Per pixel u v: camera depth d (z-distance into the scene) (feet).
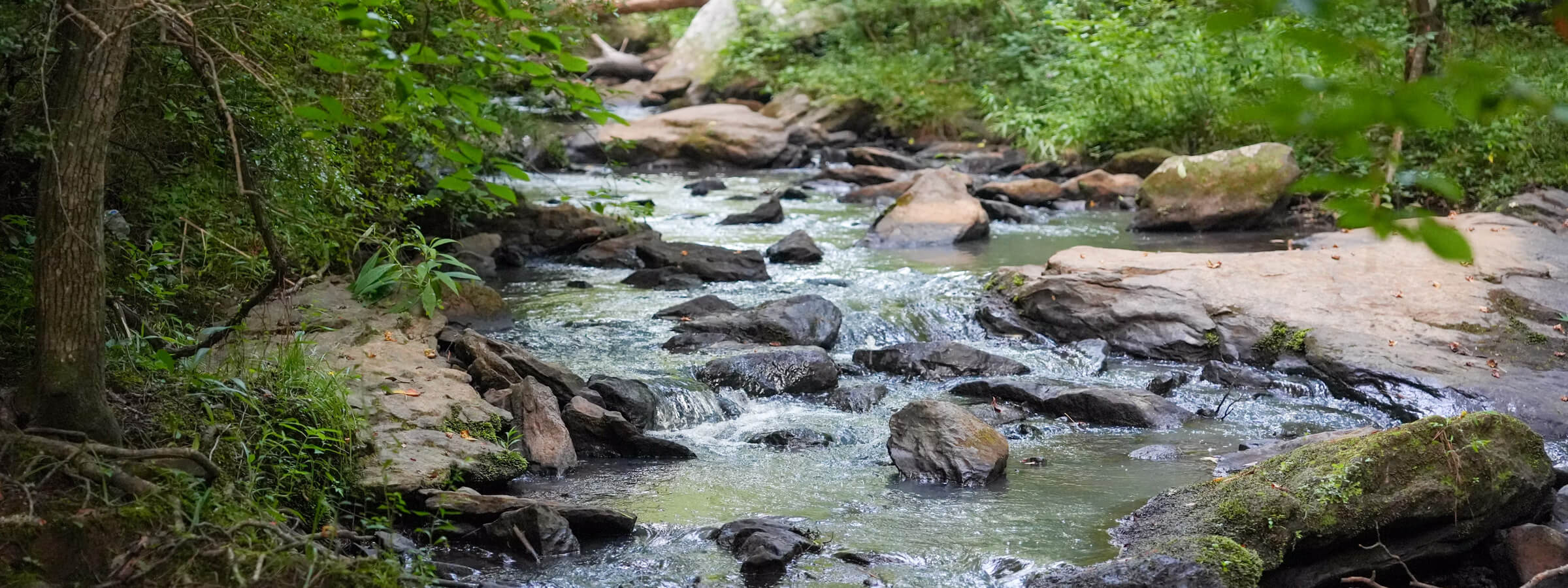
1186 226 44.24
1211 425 24.53
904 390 26.76
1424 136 45.24
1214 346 29.09
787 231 44.60
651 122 68.23
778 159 66.49
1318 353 27.48
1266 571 16.29
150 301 19.81
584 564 16.80
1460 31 47.91
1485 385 25.23
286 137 20.61
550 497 19.65
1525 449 18.17
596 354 27.55
